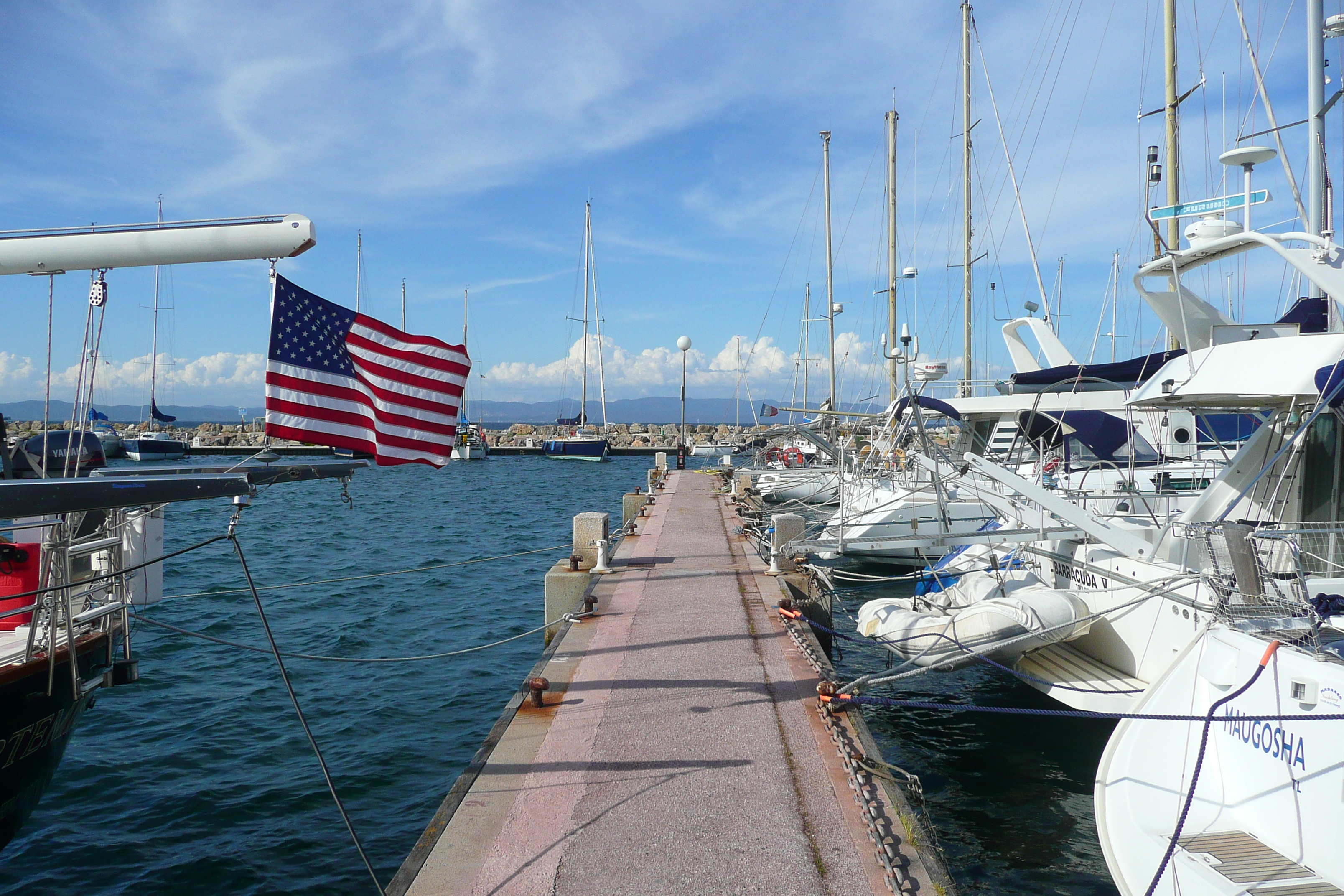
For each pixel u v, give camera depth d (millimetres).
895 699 9586
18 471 6289
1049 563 9828
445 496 38719
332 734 8812
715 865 4133
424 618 14047
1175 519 8383
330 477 5746
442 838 4398
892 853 4199
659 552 13125
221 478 4555
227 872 6258
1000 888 5984
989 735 8719
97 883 6094
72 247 4801
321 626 13352
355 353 6199
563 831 4469
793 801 4797
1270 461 7281
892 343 30266
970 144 25594
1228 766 5344
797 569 11125
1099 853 6453
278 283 6008
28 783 5750
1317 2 10883
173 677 10570
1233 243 8531
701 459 65688
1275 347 7188
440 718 9281
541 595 16125
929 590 12086
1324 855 4625
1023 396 14227
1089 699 7641
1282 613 5613
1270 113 10523
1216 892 4508
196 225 4863
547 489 42438
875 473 17719
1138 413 13352
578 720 6023
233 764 8047
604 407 69438
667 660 7387
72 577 6469
